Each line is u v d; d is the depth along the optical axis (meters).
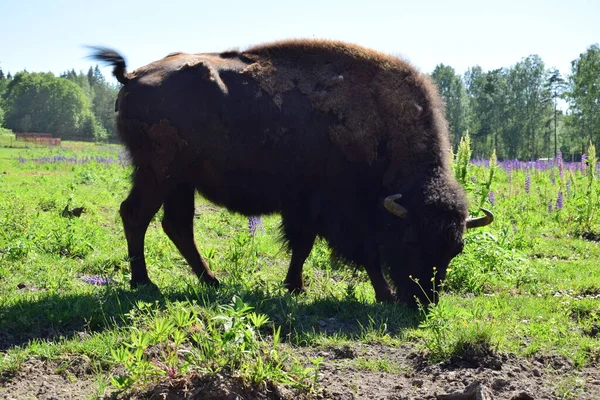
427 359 4.66
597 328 5.64
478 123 97.19
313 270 8.27
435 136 6.76
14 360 4.18
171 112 6.45
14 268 7.17
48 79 133.75
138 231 6.48
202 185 6.86
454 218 6.08
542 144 100.69
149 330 4.49
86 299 5.54
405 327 5.53
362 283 7.73
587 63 73.75
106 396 3.67
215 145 6.62
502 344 4.93
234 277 7.14
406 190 6.42
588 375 4.48
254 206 7.02
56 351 4.39
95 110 155.25
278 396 3.74
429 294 6.04
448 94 96.62
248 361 3.84
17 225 8.93
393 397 3.89
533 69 97.75
